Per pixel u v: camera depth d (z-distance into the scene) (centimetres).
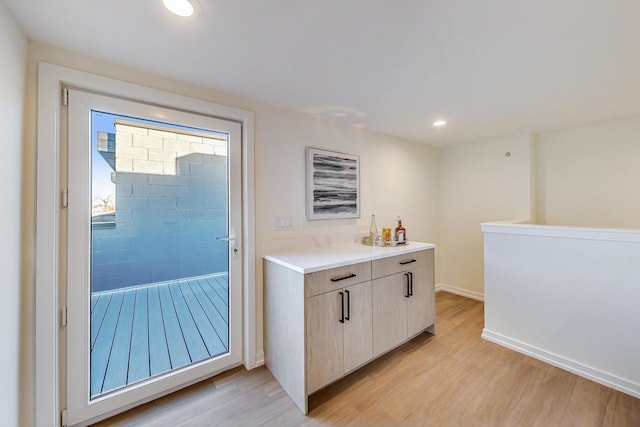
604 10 111
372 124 265
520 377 185
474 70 162
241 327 202
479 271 334
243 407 161
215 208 195
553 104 216
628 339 168
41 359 130
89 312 149
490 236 235
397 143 316
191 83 177
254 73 165
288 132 223
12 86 114
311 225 237
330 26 122
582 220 275
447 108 224
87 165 147
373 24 121
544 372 191
